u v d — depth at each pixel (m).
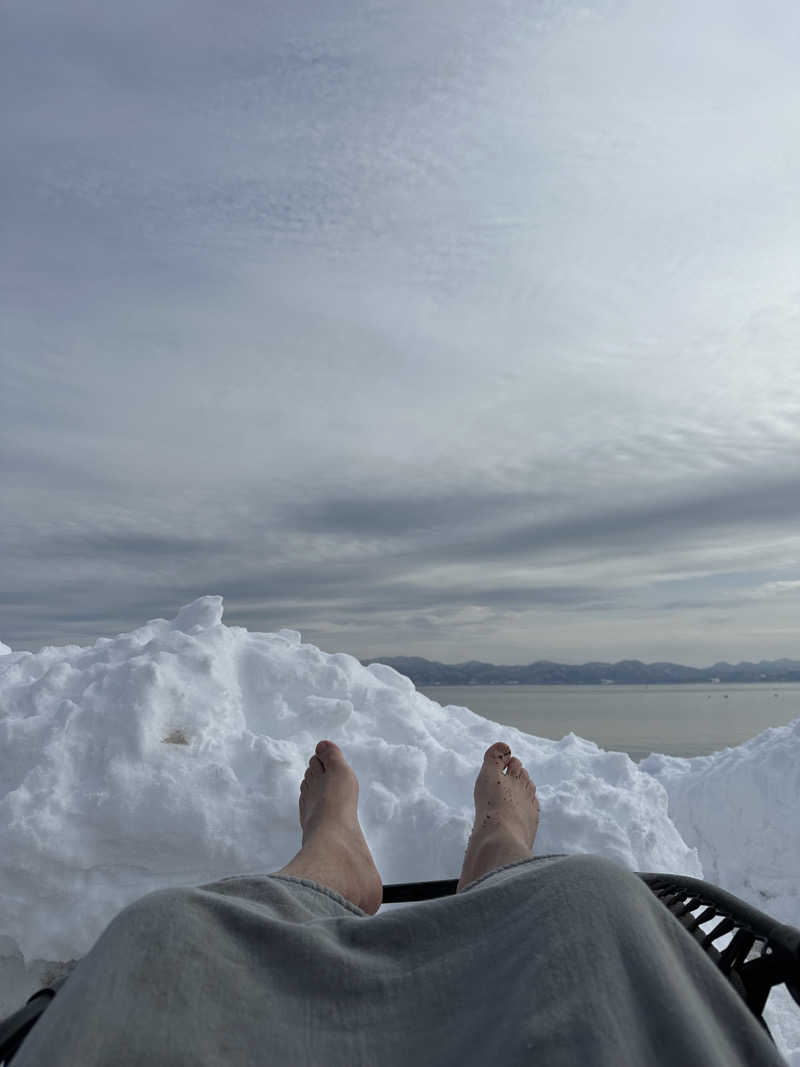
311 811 1.92
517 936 0.86
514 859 1.71
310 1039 0.81
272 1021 0.82
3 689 2.42
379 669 3.01
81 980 0.79
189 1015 0.80
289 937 0.90
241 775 2.16
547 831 2.16
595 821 2.15
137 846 1.96
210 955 0.86
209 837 1.95
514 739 2.88
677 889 1.23
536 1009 0.76
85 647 2.80
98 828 1.95
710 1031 0.78
